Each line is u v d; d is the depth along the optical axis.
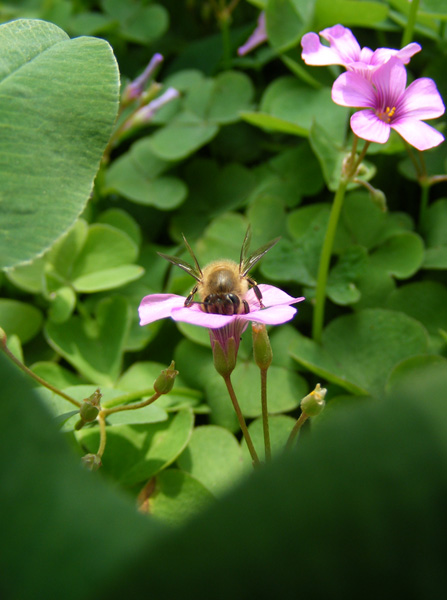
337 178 0.12
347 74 0.09
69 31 0.17
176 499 0.09
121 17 0.17
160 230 0.14
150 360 0.12
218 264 0.08
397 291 0.12
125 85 0.16
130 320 0.11
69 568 0.05
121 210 0.14
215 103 0.14
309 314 0.12
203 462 0.10
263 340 0.08
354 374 0.11
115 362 0.11
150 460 0.10
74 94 0.08
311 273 0.12
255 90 0.15
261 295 0.08
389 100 0.09
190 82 0.15
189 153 0.14
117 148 0.15
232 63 0.15
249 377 0.11
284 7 0.14
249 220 0.13
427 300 0.12
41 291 0.12
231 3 0.16
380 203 0.10
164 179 0.14
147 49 0.17
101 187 0.14
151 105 0.13
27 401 0.05
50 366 0.11
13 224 0.08
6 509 0.05
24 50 0.09
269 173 0.14
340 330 0.11
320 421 0.10
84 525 0.05
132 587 0.05
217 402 0.11
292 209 0.13
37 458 0.05
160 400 0.10
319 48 0.09
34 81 0.08
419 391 0.05
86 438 0.10
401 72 0.09
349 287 0.11
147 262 0.13
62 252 0.12
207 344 0.11
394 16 0.13
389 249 0.12
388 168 0.13
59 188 0.08
